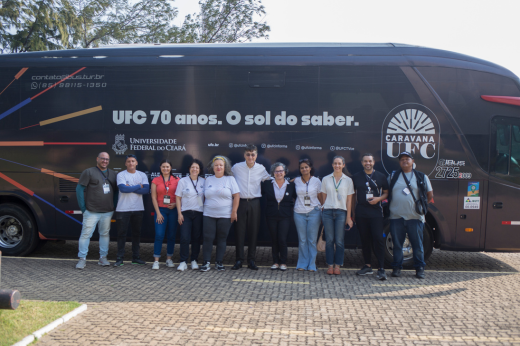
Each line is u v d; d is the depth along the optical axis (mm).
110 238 7375
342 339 3857
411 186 6141
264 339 3832
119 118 7090
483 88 6695
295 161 6828
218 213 6418
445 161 6664
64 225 7258
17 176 7316
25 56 7406
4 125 7340
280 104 6855
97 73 7172
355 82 6781
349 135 6762
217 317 4406
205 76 6969
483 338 3908
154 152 7023
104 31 20453
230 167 6512
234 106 6910
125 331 3951
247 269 6672
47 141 7238
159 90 7035
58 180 7219
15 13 16859
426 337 3918
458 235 6699
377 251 6121
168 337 3830
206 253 6465
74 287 5523
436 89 6691
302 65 6848
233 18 20000
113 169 7086
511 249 6664
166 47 7188
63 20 17953
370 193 6133
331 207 6312
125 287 5547
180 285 5668
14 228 7641
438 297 5230
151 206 7137
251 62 6918
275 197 6543
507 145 6648
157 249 6660
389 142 6715
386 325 4227
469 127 6664
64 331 3906
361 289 5578
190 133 6973
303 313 4570
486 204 6656
